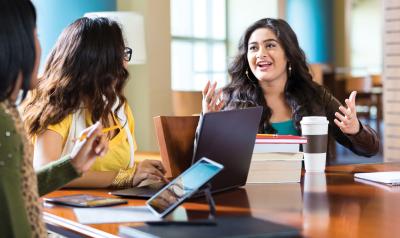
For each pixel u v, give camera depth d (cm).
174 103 613
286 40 311
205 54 991
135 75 629
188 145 219
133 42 549
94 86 239
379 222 159
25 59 144
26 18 144
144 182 227
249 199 196
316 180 236
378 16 1584
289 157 231
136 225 153
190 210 178
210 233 140
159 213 170
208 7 991
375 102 1158
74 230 168
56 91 238
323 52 1236
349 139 303
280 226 147
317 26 1209
